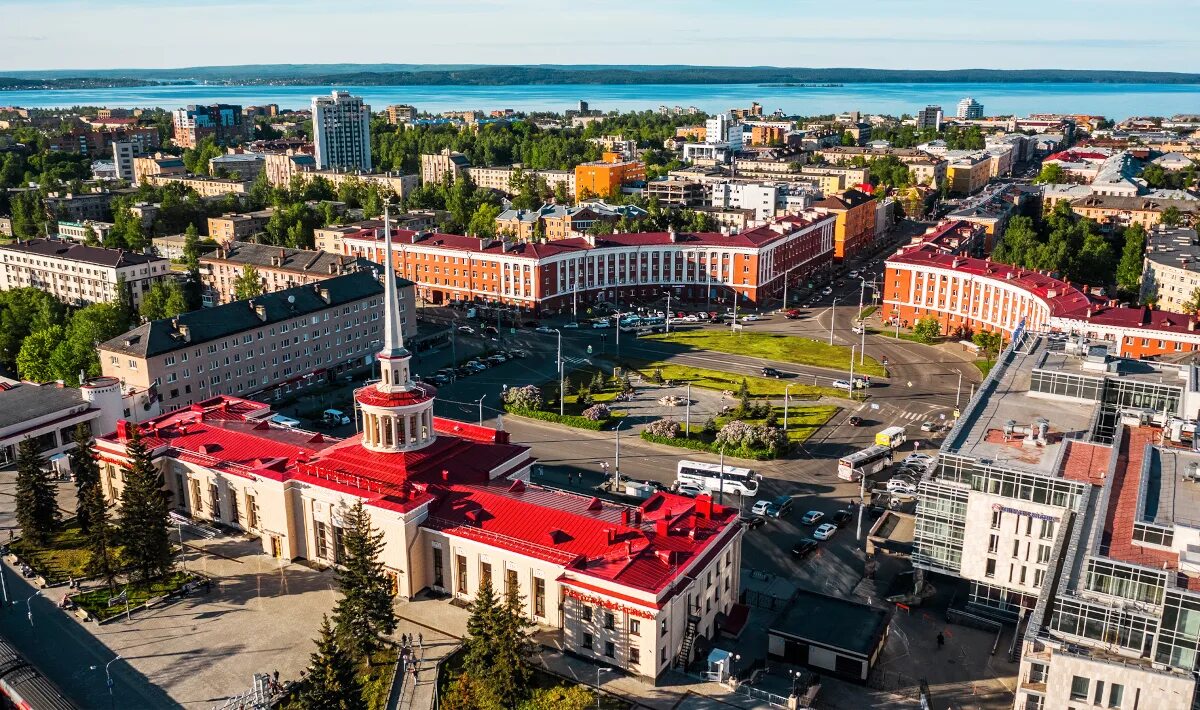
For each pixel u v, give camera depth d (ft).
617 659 319.88
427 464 379.35
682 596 319.88
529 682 311.27
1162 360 509.76
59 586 371.76
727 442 527.40
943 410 599.98
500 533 348.79
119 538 367.66
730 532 353.10
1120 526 290.56
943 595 380.58
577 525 344.69
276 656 327.26
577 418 574.56
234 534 413.59
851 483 488.44
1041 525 343.67
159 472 393.29
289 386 641.40
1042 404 429.38
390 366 370.73
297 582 375.66
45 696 289.53
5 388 532.32
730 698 305.32
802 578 393.29
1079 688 263.70
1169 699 253.24
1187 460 323.98
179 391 565.53
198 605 359.05
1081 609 268.00
